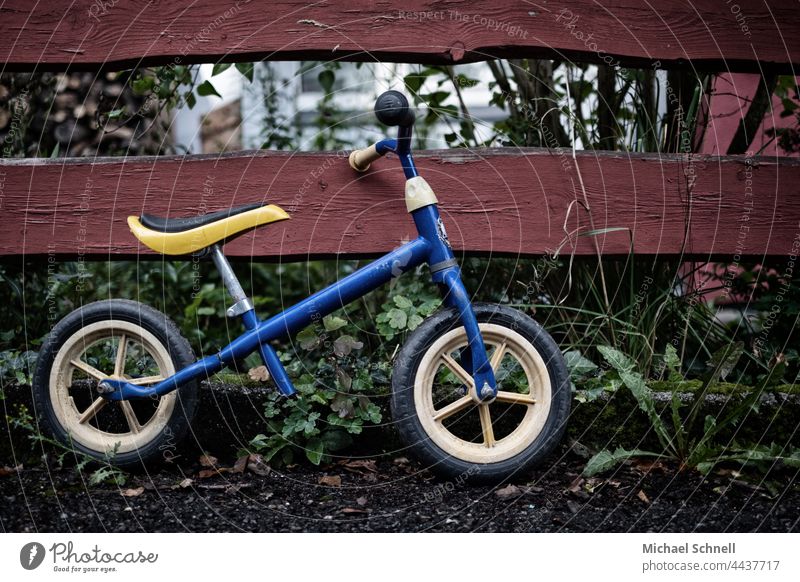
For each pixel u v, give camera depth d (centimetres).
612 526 201
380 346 281
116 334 231
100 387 225
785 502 215
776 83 296
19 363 251
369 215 254
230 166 254
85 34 250
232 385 250
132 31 250
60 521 200
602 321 274
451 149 256
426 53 252
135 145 455
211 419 248
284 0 250
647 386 251
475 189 256
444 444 221
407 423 219
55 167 253
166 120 459
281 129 401
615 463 229
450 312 221
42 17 250
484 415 226
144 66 256
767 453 228
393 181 254
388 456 248
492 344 233
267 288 363
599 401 246
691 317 283
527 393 237
